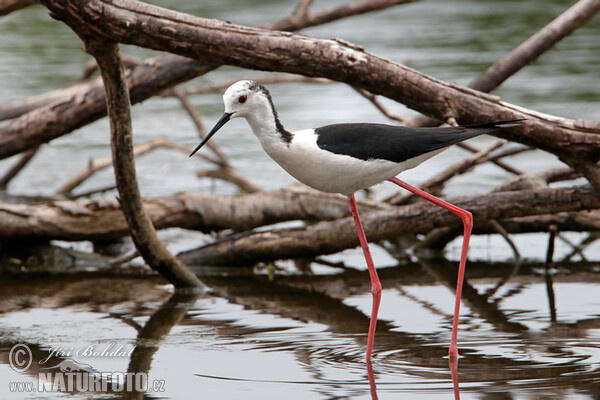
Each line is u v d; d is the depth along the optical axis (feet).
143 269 39.65
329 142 26.40
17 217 38.45
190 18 28.94
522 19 86.94
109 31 27.99
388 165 26.86
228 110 26.86
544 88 63.98
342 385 24.26
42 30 85.61
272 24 40.65
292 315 31.91
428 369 25.48
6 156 40.29
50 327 30.32
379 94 31.07
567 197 33.58
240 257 38.91
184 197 39.65
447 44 76.74
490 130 27.50
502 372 24.99
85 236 39.22
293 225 45.52
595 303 32.76
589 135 30.89
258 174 52.65
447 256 41.47
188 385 24.38
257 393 23.70
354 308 32.86
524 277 37.19
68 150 58.54
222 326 30.42
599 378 24.31
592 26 86.69
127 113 30.68
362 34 81.51
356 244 37.70
